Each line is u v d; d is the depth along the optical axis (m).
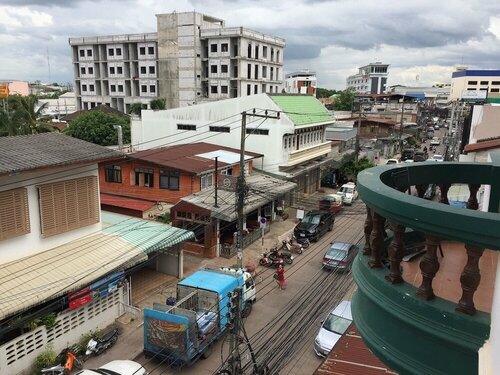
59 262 13.62
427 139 73.50
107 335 14.20
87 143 16.39
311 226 25.58
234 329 11.12
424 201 3.33
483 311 3.31
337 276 19.73
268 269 21.19
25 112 34.06
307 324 14.86
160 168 24.83
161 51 70.69
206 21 70.62
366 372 8.79
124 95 75.94
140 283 18.69
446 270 4.56
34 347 12.62
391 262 3.70
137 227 18.05
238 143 31.80
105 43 75.69
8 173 12.06
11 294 11.65
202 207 21.62
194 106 33.09
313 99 38.69
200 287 14.65
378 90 134.12
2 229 12.62
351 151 45.16
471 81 81.94
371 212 4.18
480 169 5.19
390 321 3.63
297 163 32.25
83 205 15.18
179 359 13.02
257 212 27.22
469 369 3.12
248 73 67.00
